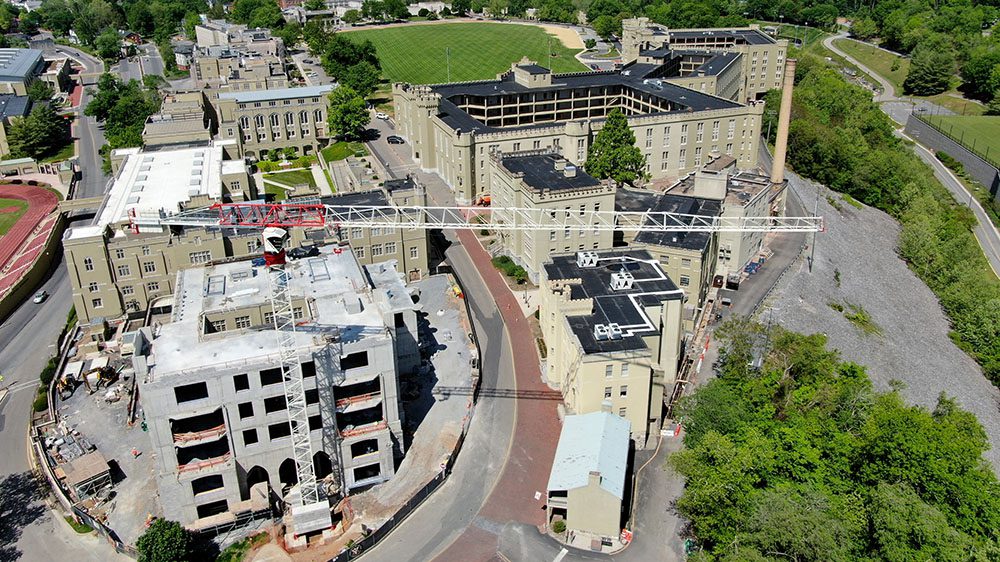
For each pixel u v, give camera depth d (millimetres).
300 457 104625
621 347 113688
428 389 132750
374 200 165625
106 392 133750
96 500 109938
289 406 101312
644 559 100625
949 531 94062
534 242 162875
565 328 122125
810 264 183625
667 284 131125
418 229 164250
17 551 103250
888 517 96188
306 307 117312
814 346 133000
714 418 112938
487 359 141625
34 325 160875
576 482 100625
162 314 151250
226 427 102312
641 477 113938
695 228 149625
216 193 170000
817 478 107062
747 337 131000
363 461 110875
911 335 176875
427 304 159000
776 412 123500
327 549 102500
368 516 107625
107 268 149375
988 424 149875
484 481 113438
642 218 160500
